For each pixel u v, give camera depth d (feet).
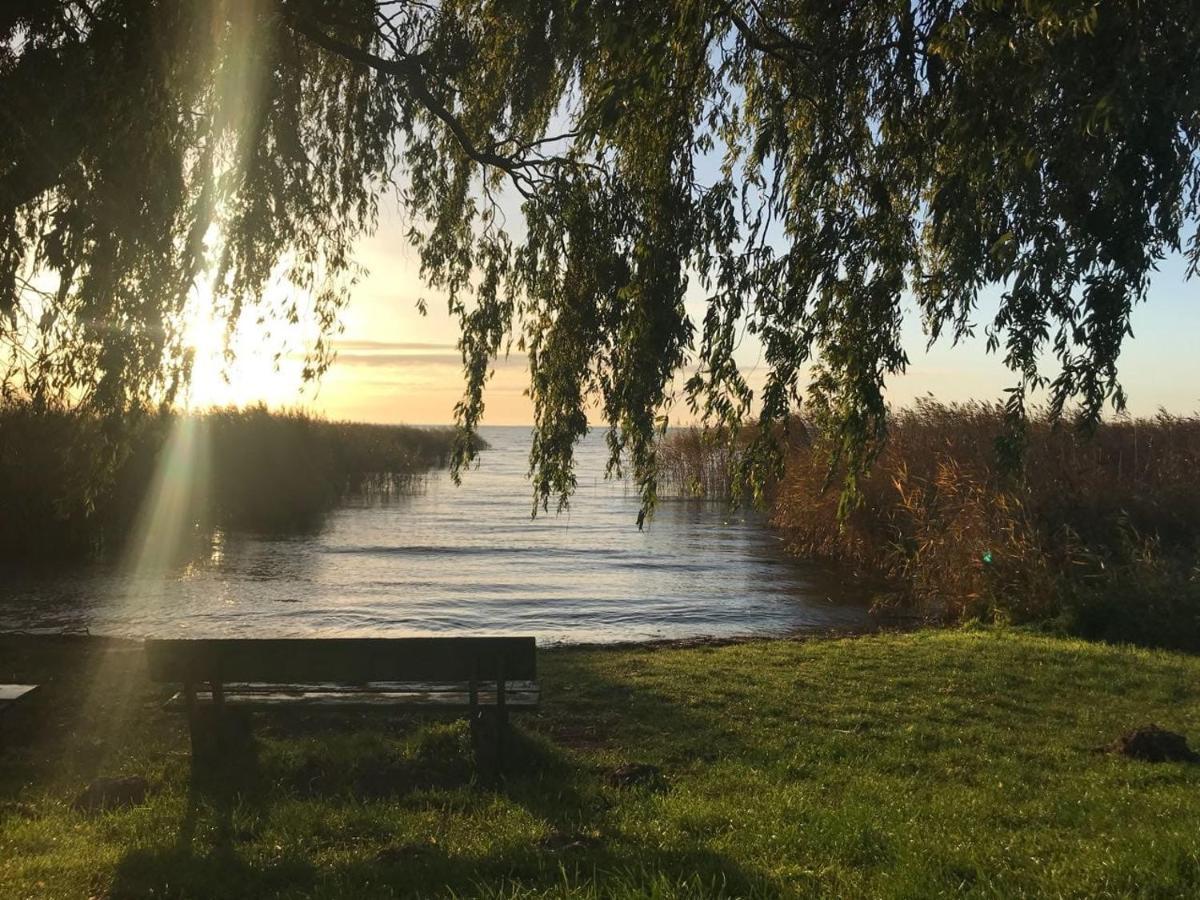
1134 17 12.59
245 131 20.81
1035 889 14.23
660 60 15.38
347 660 21.72
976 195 14.38
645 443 19.54
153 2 17.19
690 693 30.83
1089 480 56.29
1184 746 24.36
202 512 94.53
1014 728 27.22
